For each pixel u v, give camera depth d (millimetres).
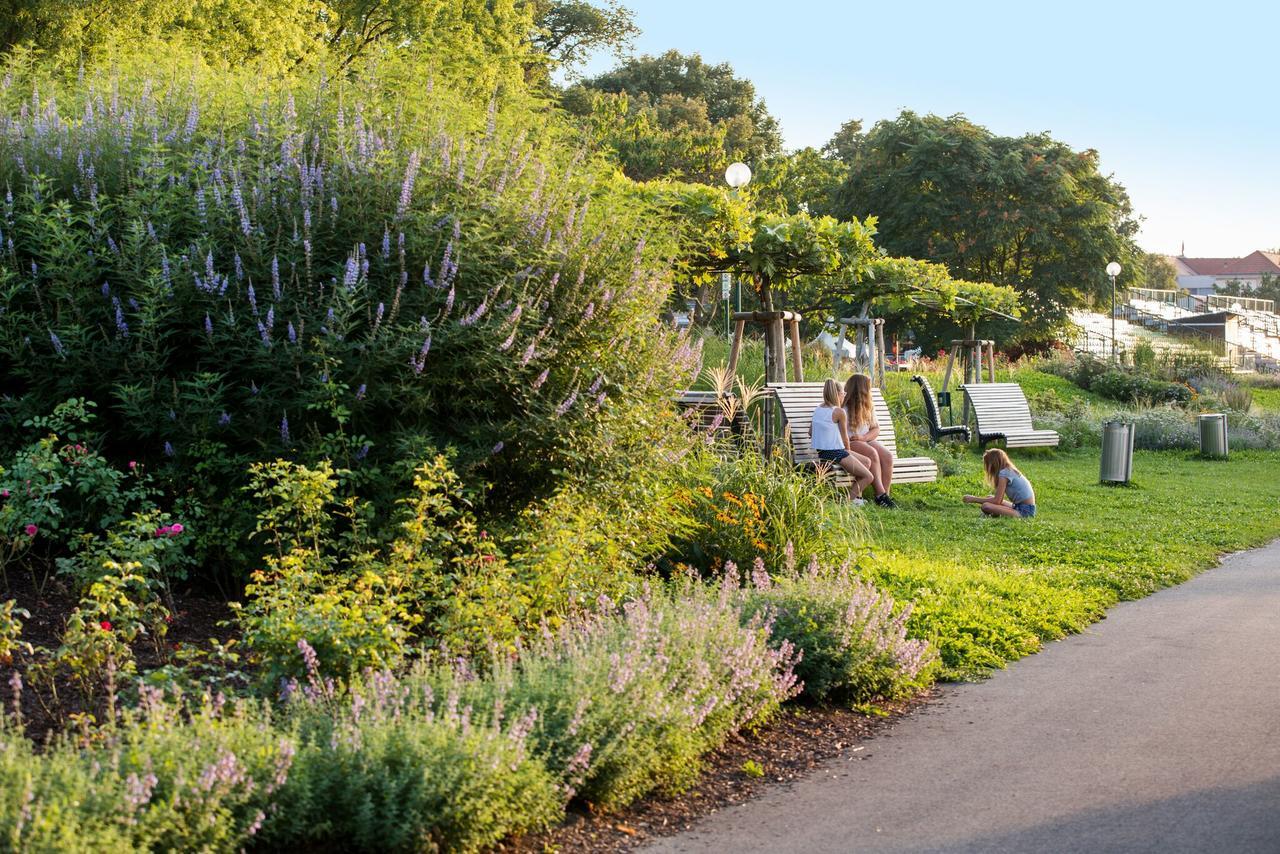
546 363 7398
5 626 4816
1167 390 31531
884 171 51344
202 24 22375
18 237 7051
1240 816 4438
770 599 6637
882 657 6328
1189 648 7426
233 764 3582
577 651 5027
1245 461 22078
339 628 4855
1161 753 5262
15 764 3391
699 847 4227
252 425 6734
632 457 7836
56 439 6375
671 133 43469
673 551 8586
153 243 6820
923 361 33969
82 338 6672
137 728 3816
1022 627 7809
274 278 6660
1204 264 178625
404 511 6293
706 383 16422
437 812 3863
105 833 3184
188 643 5852
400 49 9516
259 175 7090
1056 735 5602
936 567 9625
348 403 6734
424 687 4395
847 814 4570
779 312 15445
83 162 7477
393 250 7078
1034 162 49312
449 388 7176
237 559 6625
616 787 4555
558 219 7836
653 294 8188
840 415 13602
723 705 5258
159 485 6910
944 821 4473
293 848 3795
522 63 32844
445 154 7438
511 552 6980
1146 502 15180
